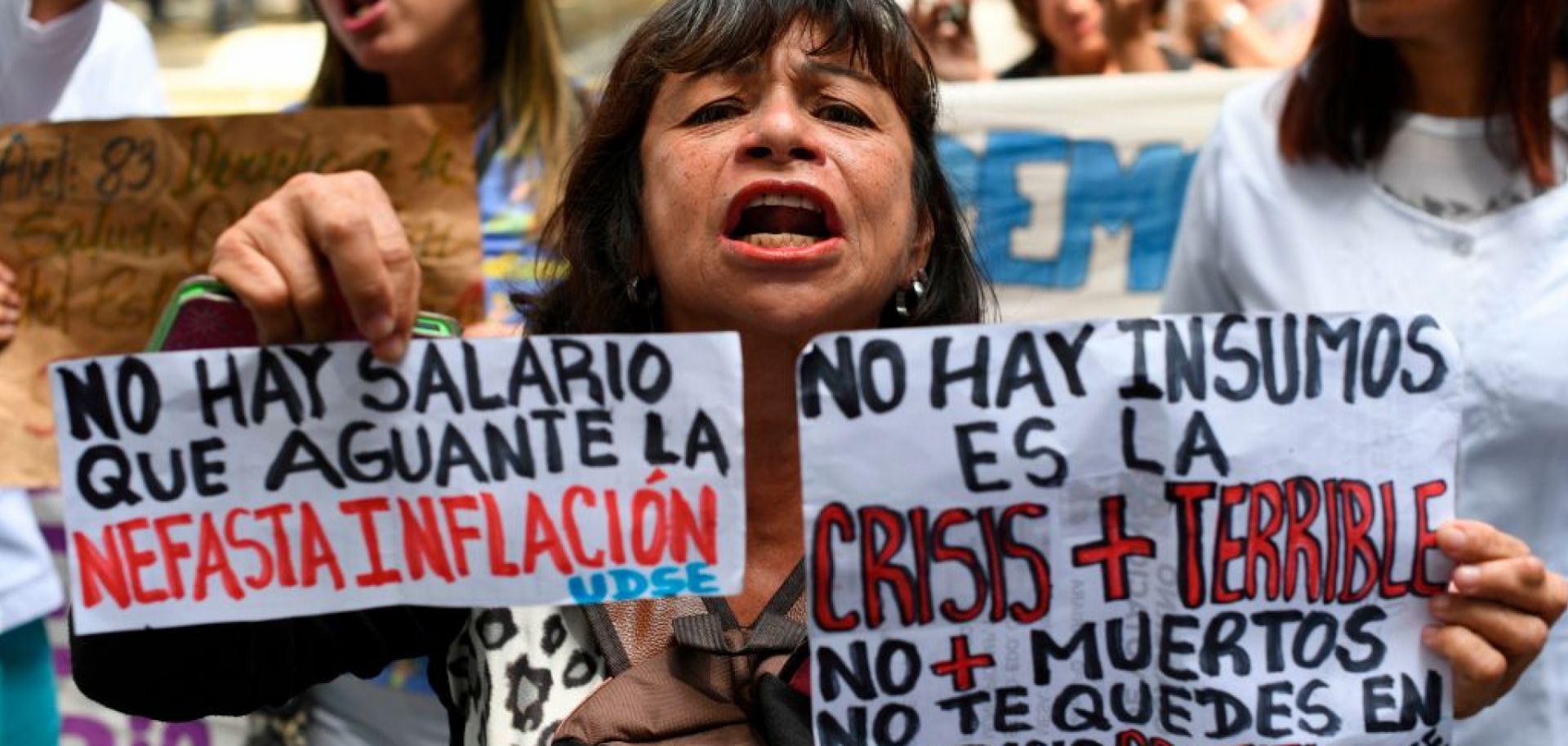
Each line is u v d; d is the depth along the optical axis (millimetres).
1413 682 1579
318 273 1486
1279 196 2477
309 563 1535
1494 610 1567
